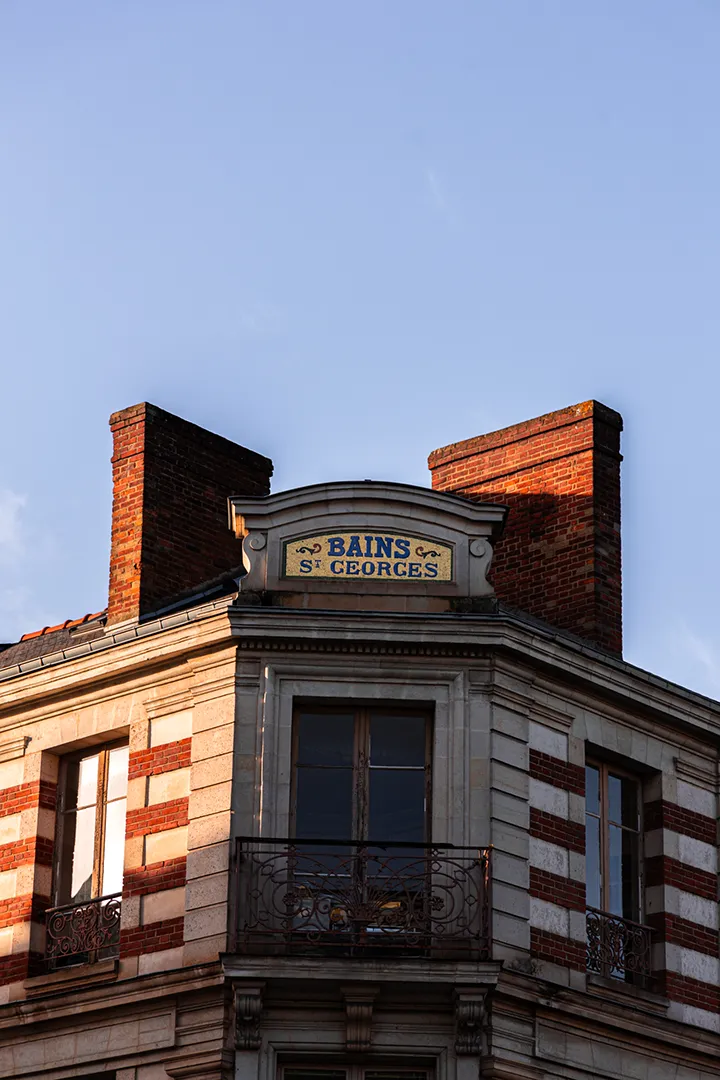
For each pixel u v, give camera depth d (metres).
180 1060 20.38
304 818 21.27
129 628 23.34
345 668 21.48
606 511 24.98
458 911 20.56
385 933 20.30
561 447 25.41
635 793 23.38
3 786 23.22
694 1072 22.41
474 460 26.31
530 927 21.11
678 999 22.47
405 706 21.59
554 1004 20.89
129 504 24.20
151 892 21.38
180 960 20.75
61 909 22.30
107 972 21.36
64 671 22.84
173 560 24.22
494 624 21.47
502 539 25.61
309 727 21.58
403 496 22.09
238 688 21.44
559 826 21.84
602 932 22.12
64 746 22.95
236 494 25.39
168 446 24.62
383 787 21.41
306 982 19.98
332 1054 20.16
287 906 20.27
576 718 22.52
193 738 21.61
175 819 21.50
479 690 21.56
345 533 22.06
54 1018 21.41
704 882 23.34
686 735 23.70
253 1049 20.02
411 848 21.02
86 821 22.77
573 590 24.66
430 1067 20.22
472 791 21.17
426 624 21.42
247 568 21.86
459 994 19.97
